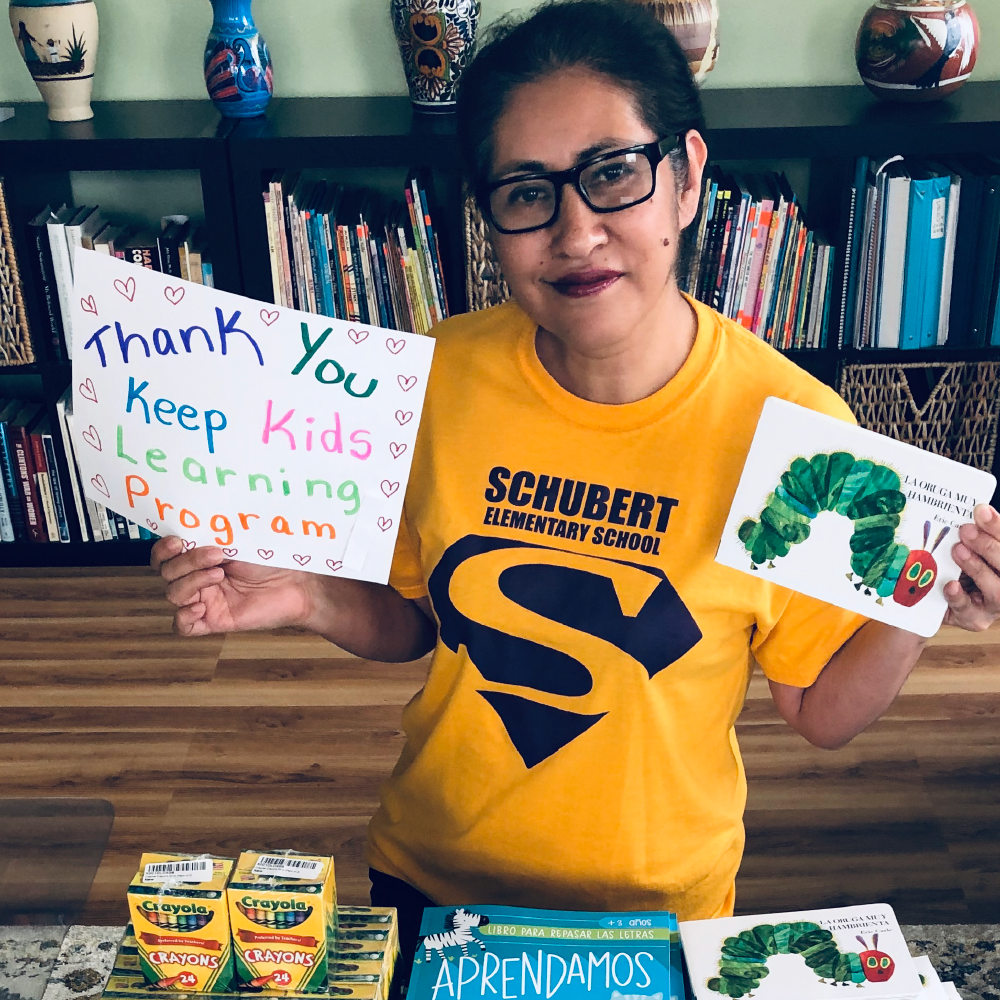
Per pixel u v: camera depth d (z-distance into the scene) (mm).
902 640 1014
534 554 1063
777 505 959
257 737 2549
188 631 1151
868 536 947
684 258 1055
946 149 2619
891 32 2641
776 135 2605
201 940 886
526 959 935
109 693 2691
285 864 908
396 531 1069
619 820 1076
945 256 2783
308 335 1007
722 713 1093
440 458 1102
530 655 1065
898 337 2863
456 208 2748
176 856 924
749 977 912
